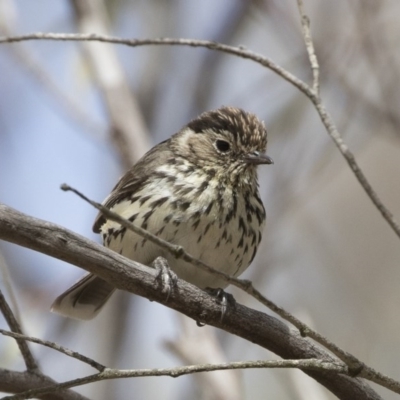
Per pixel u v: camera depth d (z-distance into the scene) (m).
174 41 8.66
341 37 12.48
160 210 10.23
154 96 14.00
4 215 7.18
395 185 14.88
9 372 8.01
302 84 8.27
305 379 10.21
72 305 11.40
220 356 11.10
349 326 13.45
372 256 14.23
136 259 10.30
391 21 12.50
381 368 13.05
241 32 13.98
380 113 11.77
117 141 13.09
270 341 8.38
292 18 12.77
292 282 13.62
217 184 10.57
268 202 12.73
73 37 8.62
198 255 10.31
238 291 12.27
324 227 14.46
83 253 7.56
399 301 13.78
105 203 10.91
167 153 11.01
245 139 10.78
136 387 12.85
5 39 8.65
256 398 13.62
